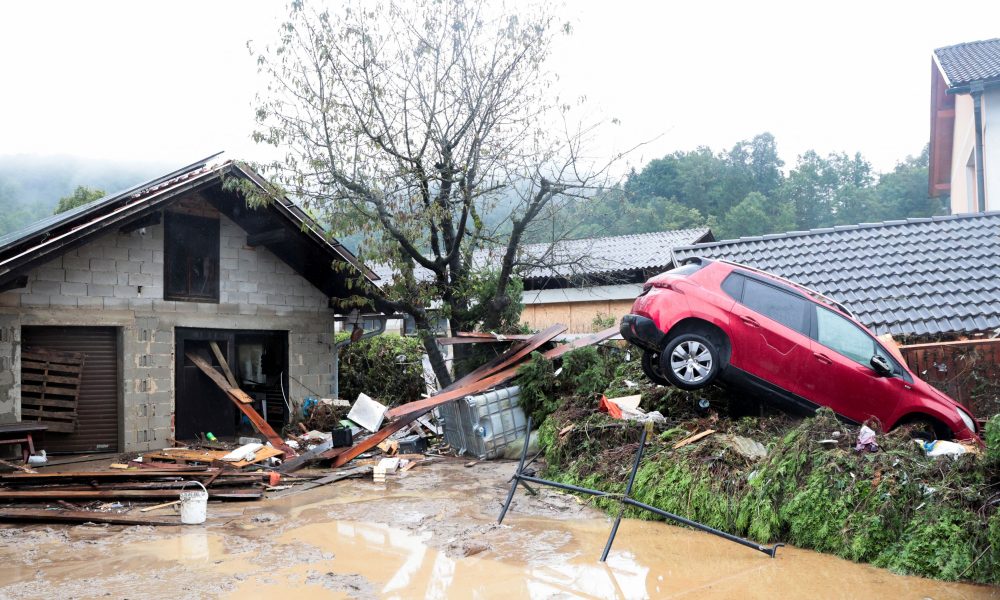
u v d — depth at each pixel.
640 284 21.09
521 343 13.18
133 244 12.48
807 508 6.48
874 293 12.06
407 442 12.41
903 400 8.48
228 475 9.29
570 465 9.05
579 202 13.66
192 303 13.21
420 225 12.88
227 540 6.71
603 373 11.28
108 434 12.16
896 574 5.68
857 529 6.12
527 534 6.87
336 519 7.52
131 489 8.64
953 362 9.81
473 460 11.09
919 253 13.04
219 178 12.47
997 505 5.73
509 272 13.80
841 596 5.18
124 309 12.29
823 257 13.48
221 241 13.73
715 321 8.68
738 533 6.83
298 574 5.67
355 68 12.49
